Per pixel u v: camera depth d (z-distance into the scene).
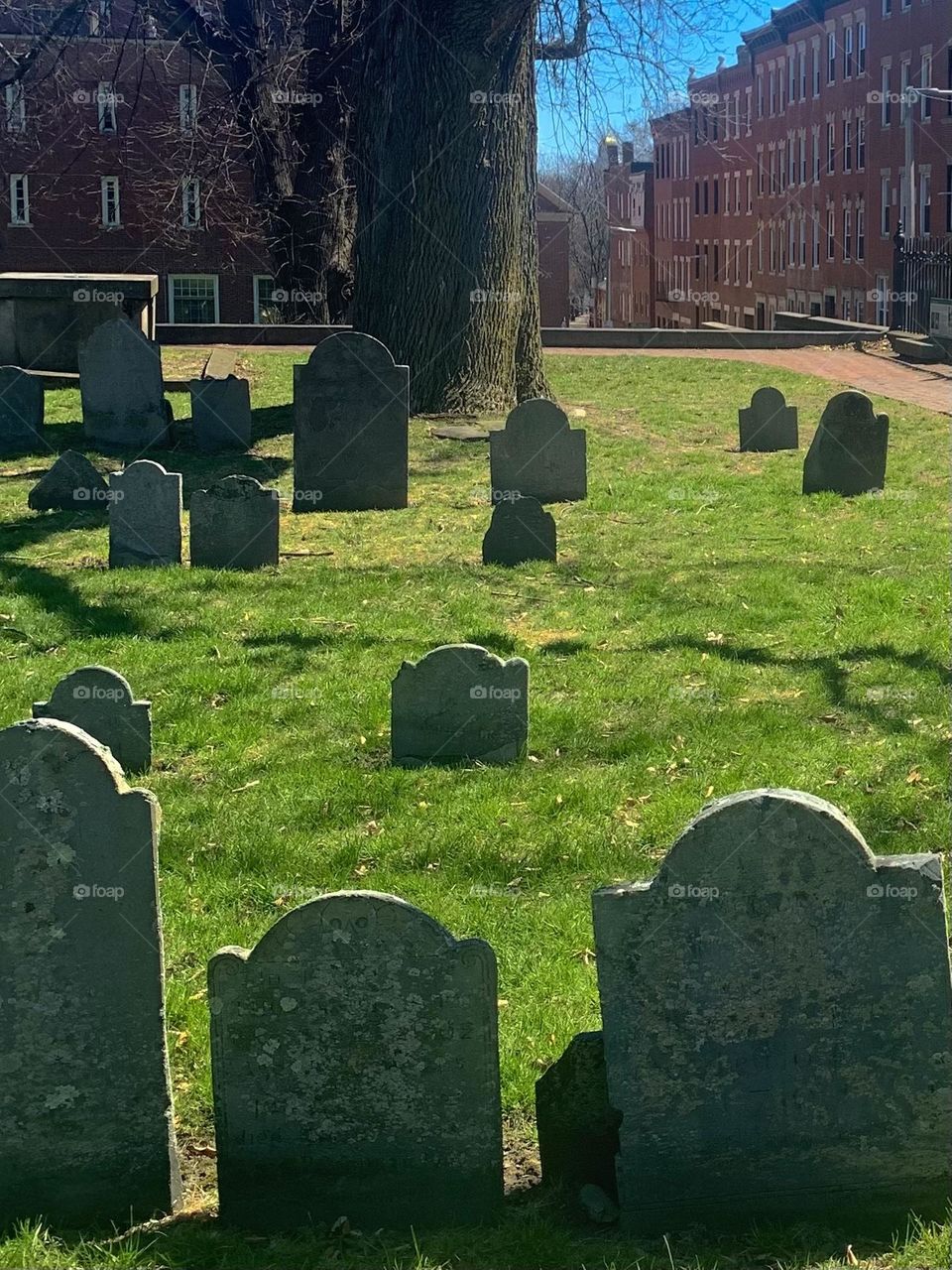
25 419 20.92
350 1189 5.61
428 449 20.95
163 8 35.75
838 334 35.97
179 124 49.88
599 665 11.69
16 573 14.38
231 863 8.43
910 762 9.55
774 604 13.29
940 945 5.39
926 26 51.56
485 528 16.59
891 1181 5.55
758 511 17.34
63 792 5.43
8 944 5.52
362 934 5.42
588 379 28.73
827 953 5.40
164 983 5.67
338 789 9.38
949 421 23.89
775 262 68.56
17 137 51.16
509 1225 5.48
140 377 21.12
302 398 17.38
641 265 91.81
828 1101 5.50
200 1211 5.76
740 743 9.98
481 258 23.09
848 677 11.25
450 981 5.42
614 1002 5.44
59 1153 5.69
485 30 22.17
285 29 34.75
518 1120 6.13
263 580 14.27
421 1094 5.51
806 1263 5.22
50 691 11.09
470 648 9.77
